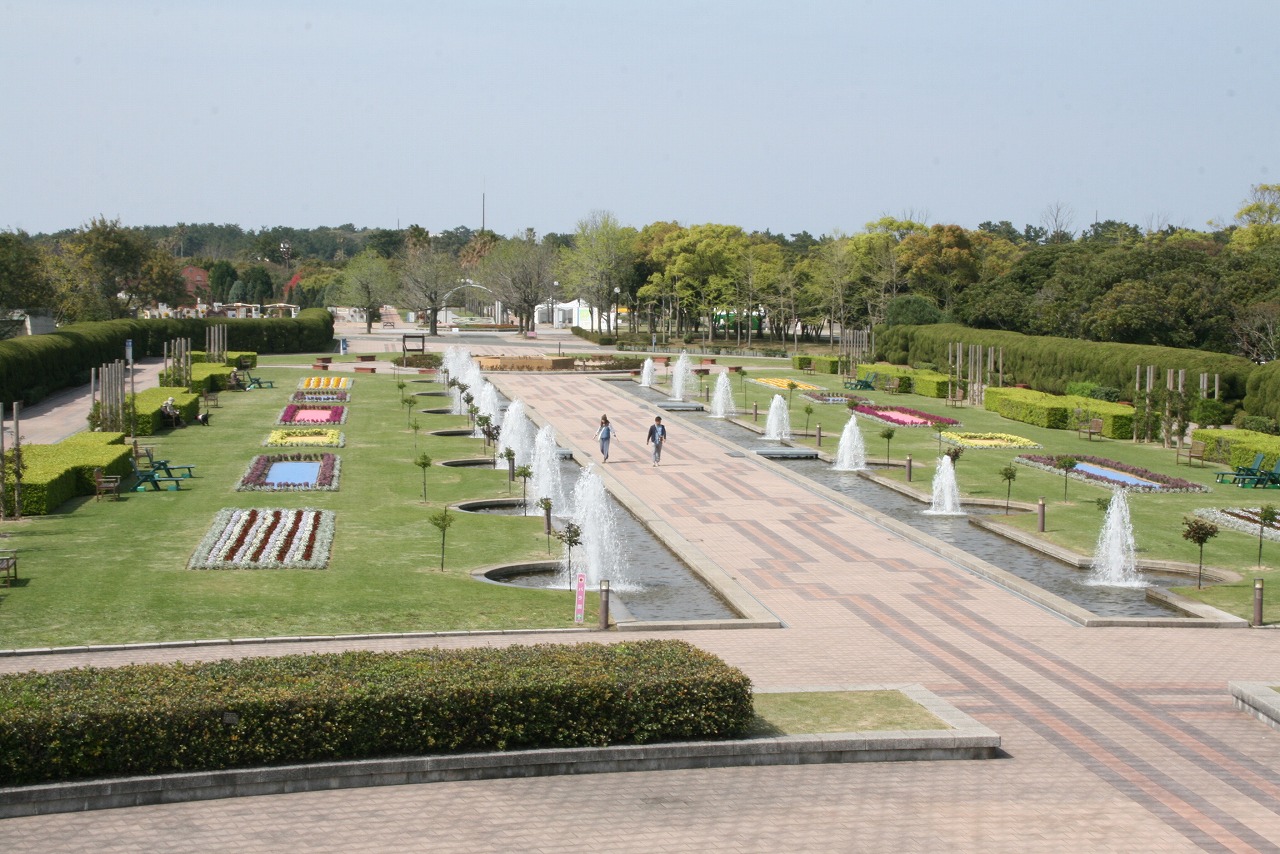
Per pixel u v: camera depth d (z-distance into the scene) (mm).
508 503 41062
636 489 44906
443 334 153875
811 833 15922
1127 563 33688
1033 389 80938
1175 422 60594
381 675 18344
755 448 56500
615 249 147000
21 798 15789
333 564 31188
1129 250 97938
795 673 23203
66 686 17562
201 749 16797
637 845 15438
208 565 30188
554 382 88812
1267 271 86500
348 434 57625
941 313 112250
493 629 25516
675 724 18562
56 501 37219
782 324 145500
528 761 17797
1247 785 17922
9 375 61875
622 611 27812
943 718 19969
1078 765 18672
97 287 119188
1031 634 26594
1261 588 27531
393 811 16312
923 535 37281
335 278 196500
